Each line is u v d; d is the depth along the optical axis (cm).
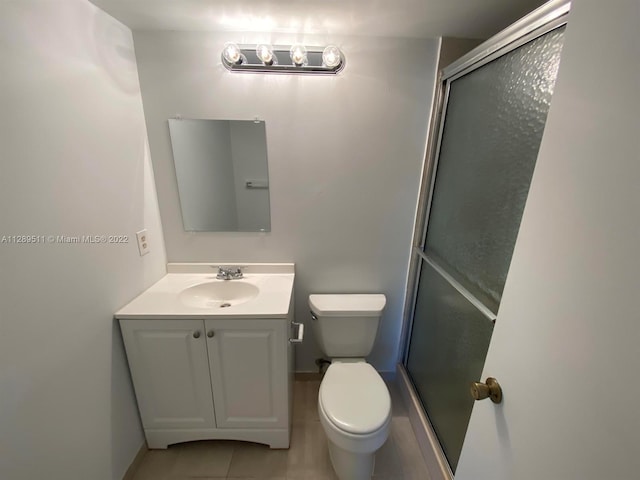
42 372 89
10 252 80
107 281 118
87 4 105
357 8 110
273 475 137
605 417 43
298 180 155
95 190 110
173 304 132
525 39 82
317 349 190
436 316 146
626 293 40
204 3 107
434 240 150
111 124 119
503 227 95
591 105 47
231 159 151
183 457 144
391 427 161
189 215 159
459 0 104
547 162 57
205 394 138
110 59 117
